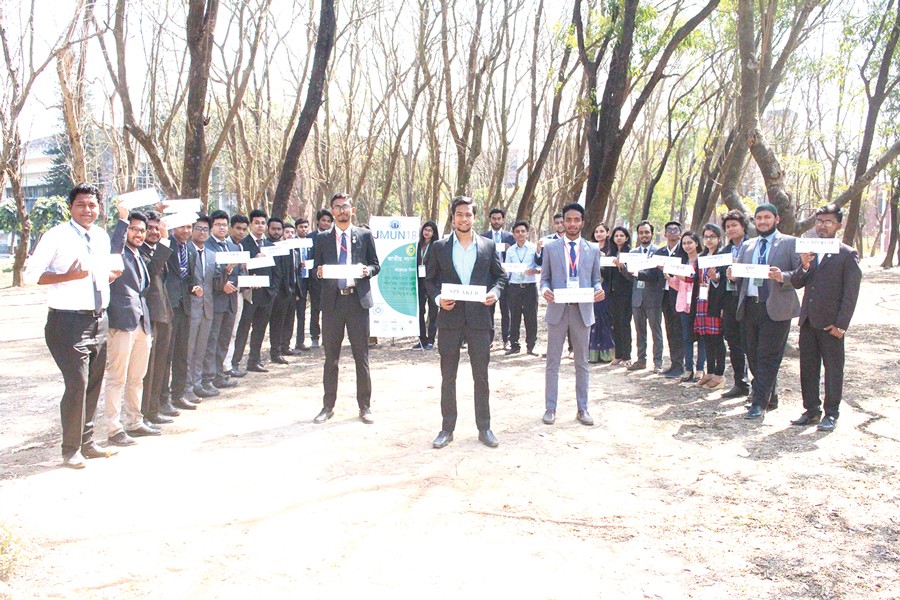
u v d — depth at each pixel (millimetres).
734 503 4918
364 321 7184
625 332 10492
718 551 4164
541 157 16719
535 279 11531
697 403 8000
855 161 28672
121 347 6207
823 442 6332
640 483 5352
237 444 6359
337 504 4902
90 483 5320
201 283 7977
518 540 4324
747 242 7523
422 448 6258
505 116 19109
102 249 5805
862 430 6695
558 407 7879
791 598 3611
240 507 4840
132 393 6578
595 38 13859
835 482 5293
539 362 10875
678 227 9469
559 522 4598
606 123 12688
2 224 42125
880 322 15414
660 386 8984
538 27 18438
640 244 10172
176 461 5859
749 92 10711
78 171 16562
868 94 16750
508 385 9086
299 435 6676
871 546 4207
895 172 17297
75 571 3896
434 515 4711
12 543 3922
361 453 6098
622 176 30375
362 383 7203
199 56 10297
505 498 5035
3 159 16766
